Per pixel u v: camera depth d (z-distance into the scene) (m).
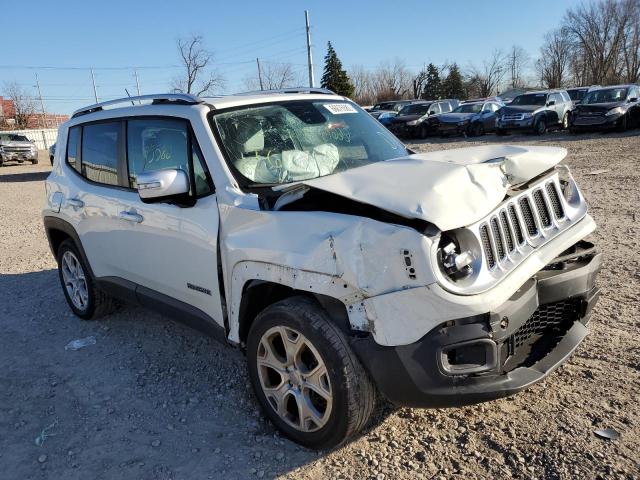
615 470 2.69
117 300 5.23
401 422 3.25
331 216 2.80
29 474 3.09
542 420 3.13
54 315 5.59
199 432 3.36
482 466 2.82
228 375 4.04
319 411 3.00
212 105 3.74
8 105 79.31
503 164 3.03
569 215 3.47
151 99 4.19
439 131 26.36
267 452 3.11
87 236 4.76
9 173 25.39
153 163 3.96
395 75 82.88
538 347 3.06
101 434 3.42
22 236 9.84
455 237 2.68
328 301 2.79
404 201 2.60
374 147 4.12
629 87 21.33
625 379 3.44
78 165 4.93
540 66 83.69
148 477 2.99
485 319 2.60
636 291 4.80
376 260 2.59
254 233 3.08
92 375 4.21
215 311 3.53
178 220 3.64
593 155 14.88
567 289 3.08
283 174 3.57
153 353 4.51
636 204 8.27
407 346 2.59
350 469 2.90
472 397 2.63
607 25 71.56
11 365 4.50
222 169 3.43
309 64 43.47
